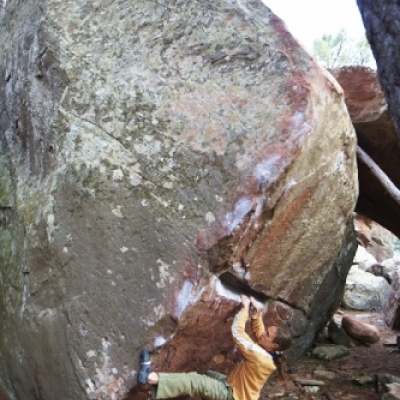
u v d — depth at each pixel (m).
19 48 3.60
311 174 2.79
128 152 2.88
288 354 4.45
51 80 3.23
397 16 2.72
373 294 8.51
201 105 2.80
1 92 3.78
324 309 4.91
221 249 2.62
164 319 2.60
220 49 2.85
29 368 3.00
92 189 2.90
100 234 2.82
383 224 5.63
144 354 2.59
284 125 2.60
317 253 3.33
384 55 2.87
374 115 4.51
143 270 2.69
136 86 2.96
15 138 3.61
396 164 5.04
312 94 2.63
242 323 2.89
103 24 3.19
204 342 3.00
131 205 2.80
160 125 2.84
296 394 4.01
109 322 2.70
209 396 2.74
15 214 3.34
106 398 2.61
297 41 2.76
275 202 2.65
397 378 4.11
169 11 3.03
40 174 3.26
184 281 2.61
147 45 3.03
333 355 5.02
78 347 2.73
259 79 2.73
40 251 3.01
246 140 2.65
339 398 3.96
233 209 2.59
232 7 2.89
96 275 2.79
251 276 2.96
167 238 2.68
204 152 2.71
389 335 6.54
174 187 2.73
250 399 2.81
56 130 3.13
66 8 3.32
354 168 3.15
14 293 3.21
